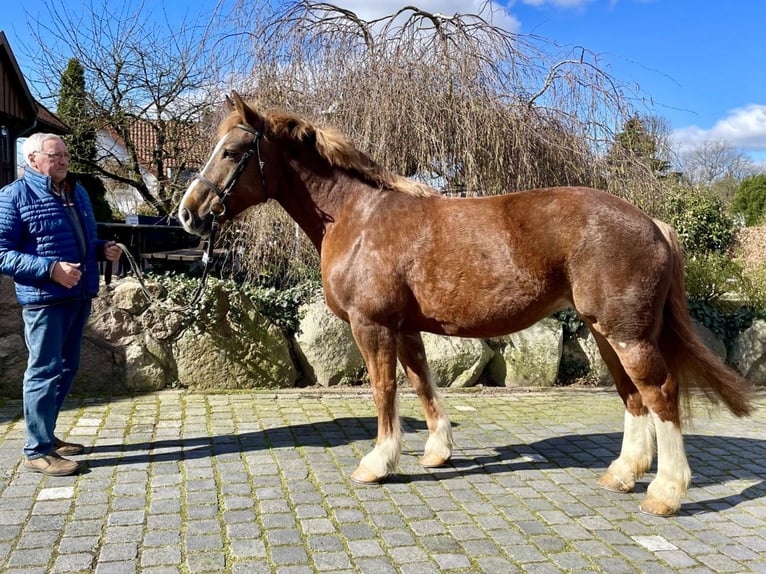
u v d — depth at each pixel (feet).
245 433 12.78
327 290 10.26
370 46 18.49
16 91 29.07
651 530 8.72
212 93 20.11
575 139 19.60
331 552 7.81
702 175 90.07
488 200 9.62
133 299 16.11
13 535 8.05
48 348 10.10
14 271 9.66
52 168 10.05
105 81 32.86
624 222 8.73
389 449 10.23
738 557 7.97
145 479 10.09
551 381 18.02
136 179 33.60
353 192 10.27
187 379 16.38
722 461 11.88
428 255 9.43
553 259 8.91
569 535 8.49
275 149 10.45
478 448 12.32
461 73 18.12
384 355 9.95
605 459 11.76
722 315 20.49
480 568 7.54
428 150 18.20
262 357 16.62
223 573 7.25
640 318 8.67
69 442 11.91
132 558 7.52
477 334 9.72
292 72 18.51
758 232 44.01
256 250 18.67
